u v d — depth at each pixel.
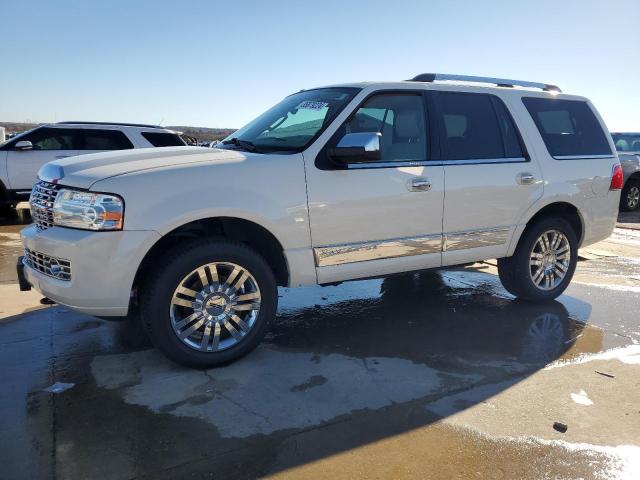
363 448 2.87
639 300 5.65
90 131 11.09
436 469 2.71
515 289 5.38
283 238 3.89
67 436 2.93
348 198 4.09
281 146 4.16
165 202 3.48
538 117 5.21
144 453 2.79
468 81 5.02
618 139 15.07
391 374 3.77
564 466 2.75
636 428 3.12
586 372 3.85
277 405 3.30
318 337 4.46
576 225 5.59
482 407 3.33
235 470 2.67
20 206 13.24
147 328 3.63
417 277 6.47
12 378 3.61
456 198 4.59
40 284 3.64
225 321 3.80
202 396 3.40
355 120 4.22
